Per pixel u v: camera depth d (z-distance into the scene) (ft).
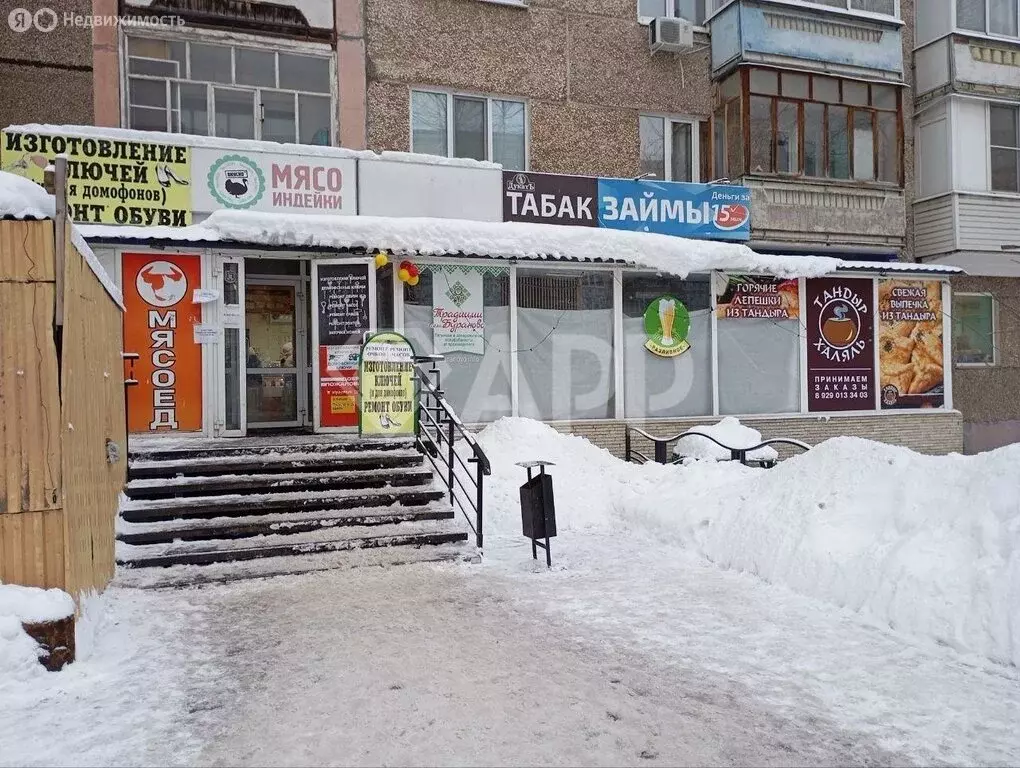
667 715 12.82
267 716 12.82
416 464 27.76
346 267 33.09
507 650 15.76
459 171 39.22
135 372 30.45
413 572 21.68
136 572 20.89
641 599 19.20
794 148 46.55
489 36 43.57
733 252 39.58
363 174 37.45
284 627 17.20
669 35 45.47
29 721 12.62
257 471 26.03
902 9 51.75
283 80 39.93
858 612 17.62
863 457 21.09
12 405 14.67
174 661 15.21
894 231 48.24
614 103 45.98
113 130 33.45
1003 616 14.99
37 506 14.74
